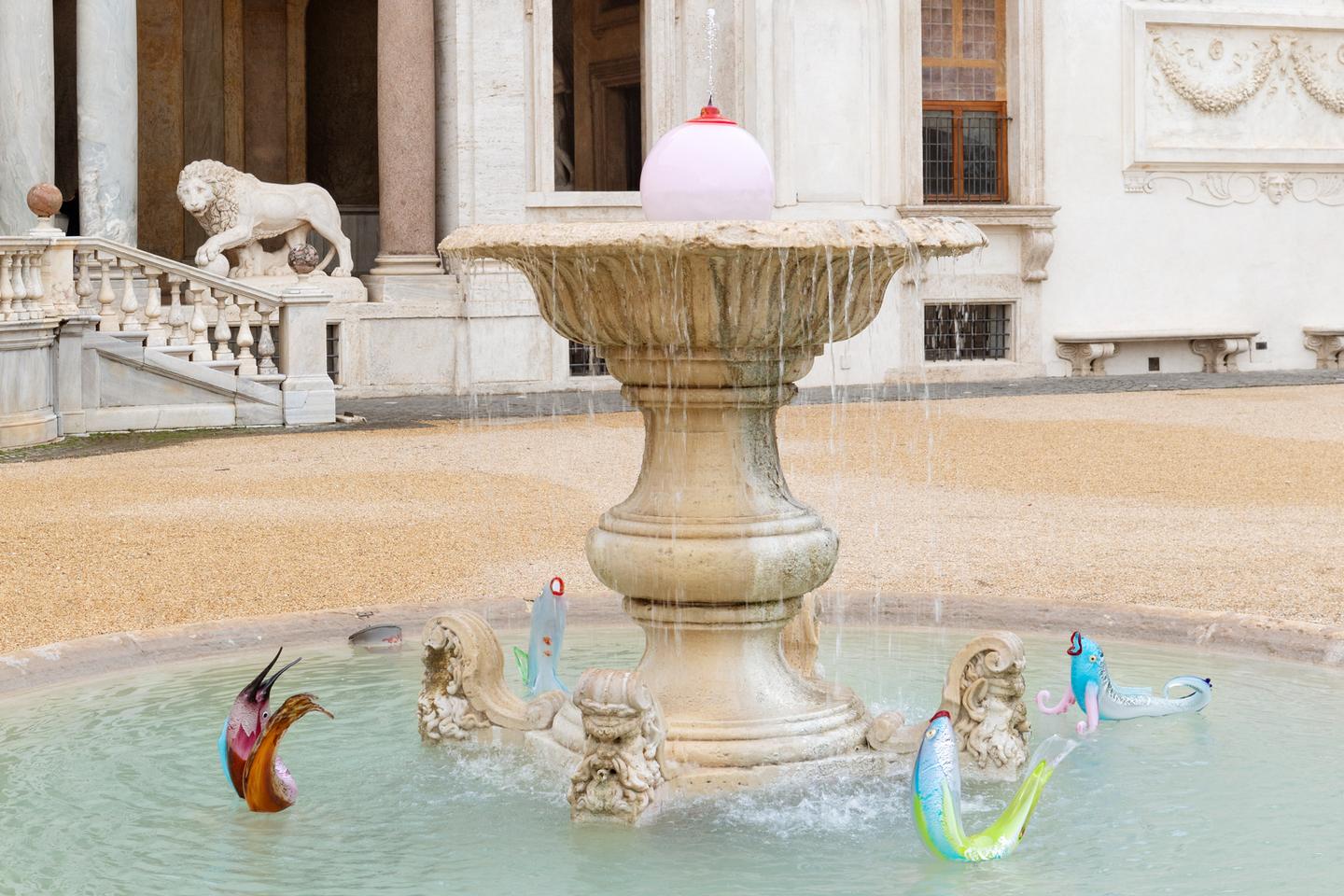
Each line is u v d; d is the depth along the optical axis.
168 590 9.62
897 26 26.92
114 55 21.95
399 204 24.25
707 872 4.88
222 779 5.85
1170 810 5.46
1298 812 5.43
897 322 27.36
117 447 17.45
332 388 20.22
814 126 26.61
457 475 15.11
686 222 5.12
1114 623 8.45
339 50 29.91
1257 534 11.84
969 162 28.22
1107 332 28.58
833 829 5.28
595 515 12.66
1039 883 4.77
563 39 30.00
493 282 24.53
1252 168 29.39
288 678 7.48
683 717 5.70
